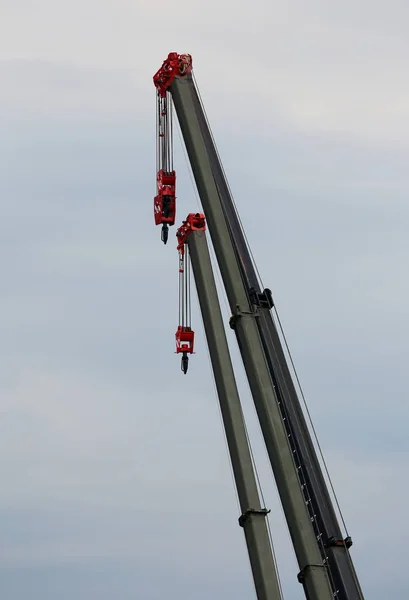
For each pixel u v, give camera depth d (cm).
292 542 3744
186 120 4409
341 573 3806
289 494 3759
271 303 4162
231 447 3888
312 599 3659
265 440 3869
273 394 3903
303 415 4034
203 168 4300
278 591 3678
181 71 4525
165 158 4772
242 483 3822
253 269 4262
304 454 3975
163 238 4775
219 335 4062
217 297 4159
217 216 4209
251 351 3975
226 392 3953
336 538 3856
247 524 3781
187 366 4712
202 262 4228
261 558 3716
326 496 3925
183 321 4731
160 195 4750
